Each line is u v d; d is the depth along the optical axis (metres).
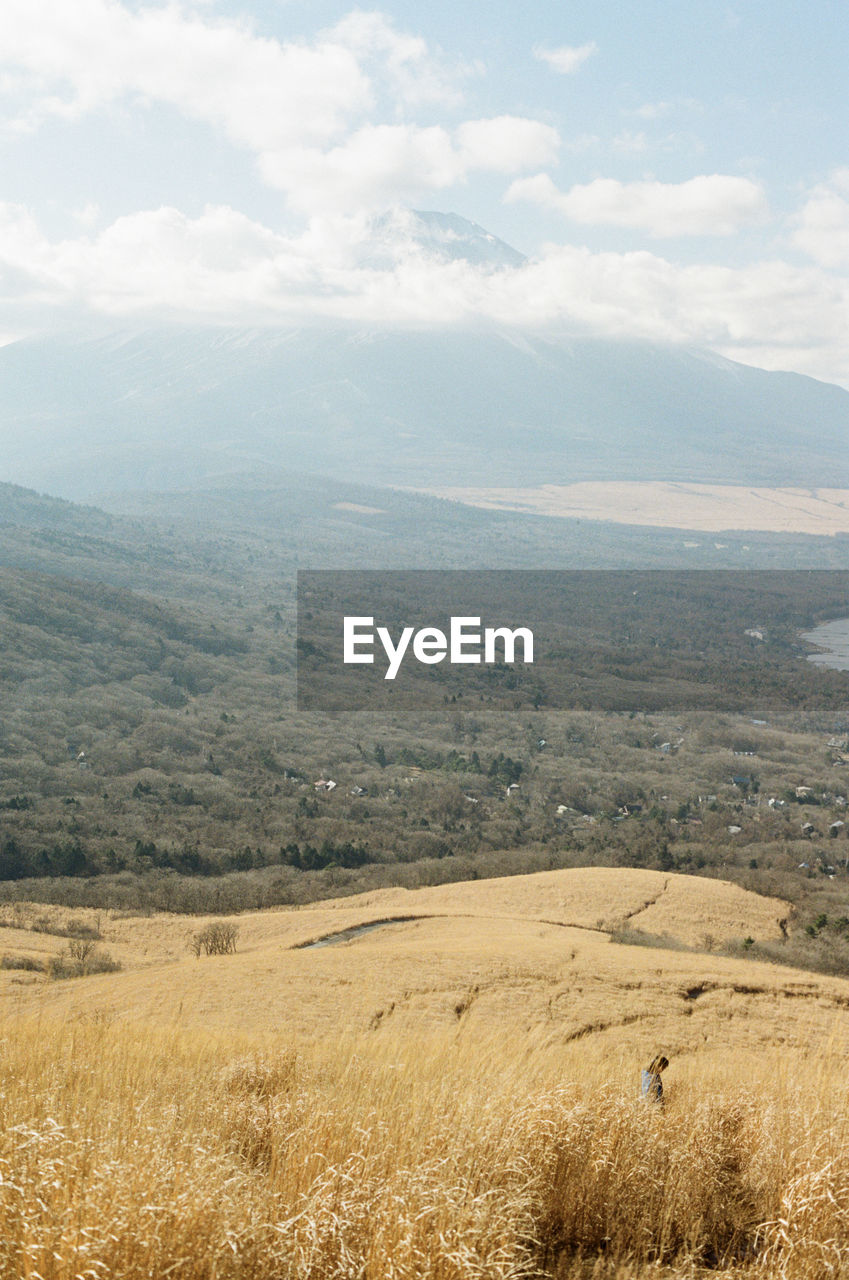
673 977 40.78
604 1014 34.16
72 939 58.94
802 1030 33.62
